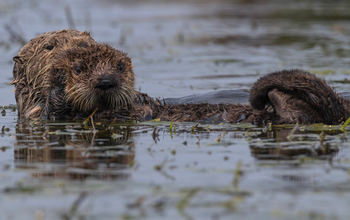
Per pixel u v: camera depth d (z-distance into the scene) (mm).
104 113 17281
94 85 15773
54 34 18391
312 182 9586
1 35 44188
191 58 35000
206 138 13867
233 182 9523
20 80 18984
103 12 65875
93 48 16781
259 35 45875
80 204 8680
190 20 57719
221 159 11359
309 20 54906
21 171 10438
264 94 16359
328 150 11961
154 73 29641
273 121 15906
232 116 16672
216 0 83750
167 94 23109
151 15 63031
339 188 9258
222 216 8172
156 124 16422
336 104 15367
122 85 16297
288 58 33500
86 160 11320
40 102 18156
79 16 59500
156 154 11906
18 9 66188
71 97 16672
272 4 74125
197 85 25578
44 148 12602
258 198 8867
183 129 15391
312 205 8508
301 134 14062
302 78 15555
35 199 8922
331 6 67500
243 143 13016
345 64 30422
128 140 13680
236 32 48156
